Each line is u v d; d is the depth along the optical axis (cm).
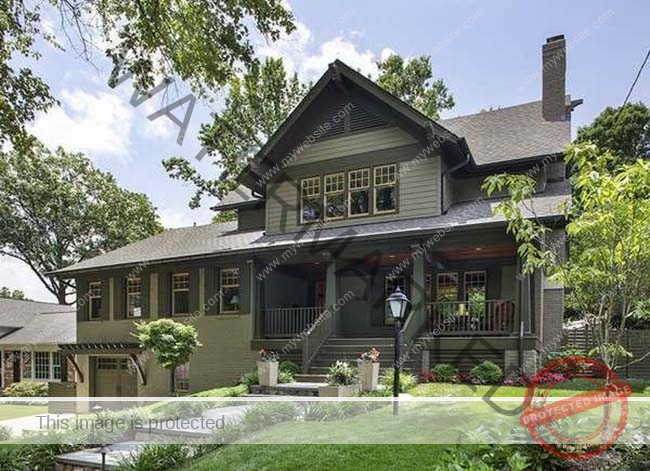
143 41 809
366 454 536
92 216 3238
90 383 1708
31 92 827
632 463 425
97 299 1762
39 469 707
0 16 774
